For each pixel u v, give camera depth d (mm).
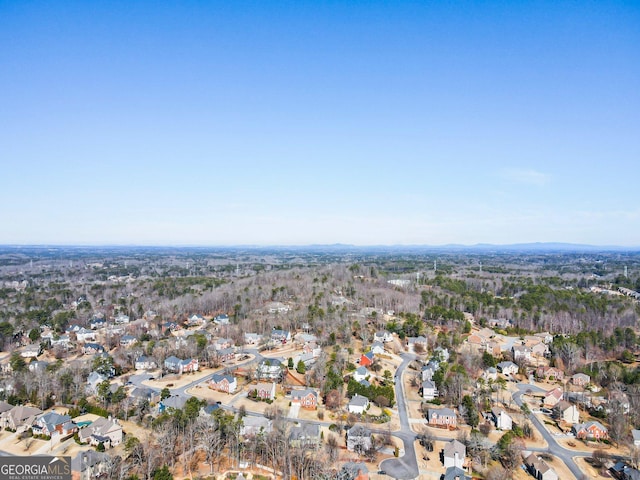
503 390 158000
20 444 111938
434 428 127312
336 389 144000
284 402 141500
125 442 108750
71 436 116562
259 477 97500
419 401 147250
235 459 104688
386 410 138375
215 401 141375
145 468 99375
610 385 159625
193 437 111000
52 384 143625
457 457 106562
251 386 148875
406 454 111875
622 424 123125
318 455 106688
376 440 117625
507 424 128500
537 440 123125
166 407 129125
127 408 129500
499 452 111438
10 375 159250
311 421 127938
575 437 125562
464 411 135500
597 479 104312
